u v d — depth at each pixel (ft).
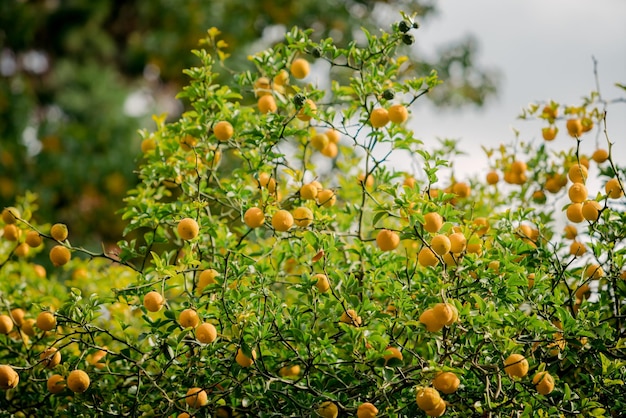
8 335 15.30
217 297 14.29
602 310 14.99
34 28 36.27
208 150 15.14
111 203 33.63
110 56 38.50
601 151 15.53
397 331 14.67
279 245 15.28
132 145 34.37
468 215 15.53
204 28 34.40
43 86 37.27
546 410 14.07
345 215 15.72
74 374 14.08
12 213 15.20
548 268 14.71
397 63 15.01
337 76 22.59
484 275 14.10
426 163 14.21
